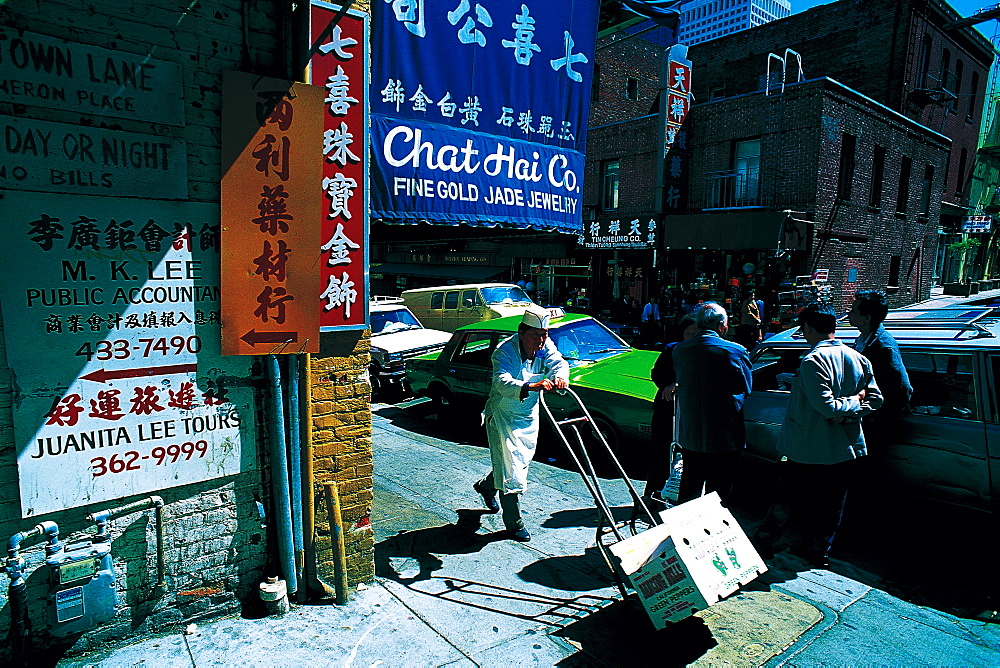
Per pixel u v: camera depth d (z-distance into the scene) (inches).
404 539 171.5
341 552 131.6
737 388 158.1
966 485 157.9
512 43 158.2
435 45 144.2
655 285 719.7
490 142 157.0
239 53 112.7
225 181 110.9
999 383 155.8
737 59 941.2
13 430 98.4
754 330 371.2
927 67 784.9
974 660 118.7
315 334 122.6
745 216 586.6
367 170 129.2
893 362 162.6
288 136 115.1
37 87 94.9
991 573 155.3
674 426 182.9
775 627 129.0
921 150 743.7
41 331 98.9
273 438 121.8
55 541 103.3
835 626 130.0
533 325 161.3
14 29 92.4
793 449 154.7
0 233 94.1
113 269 104.0
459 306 545.3
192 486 117.0
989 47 885.2
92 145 100.0
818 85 585.3
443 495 206.5
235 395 119.1
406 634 123.3
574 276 844.0
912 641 124.8
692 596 112.8
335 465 134.3
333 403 132.0
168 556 116.4
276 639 118.6
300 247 119.1
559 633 126.1
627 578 121.0
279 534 126.3
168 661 110.4
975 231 877.8
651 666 115.7
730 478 163.8
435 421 320.2
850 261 654.5
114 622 112.7
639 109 1022.4
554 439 264.8
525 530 171.9
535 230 183.9
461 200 153.0
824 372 145.6
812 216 595.8
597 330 288.7
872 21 771.4
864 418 165.2
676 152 686.5
